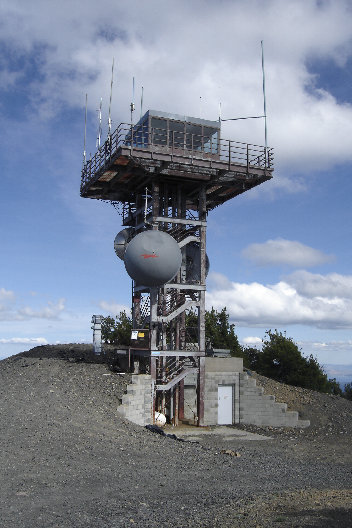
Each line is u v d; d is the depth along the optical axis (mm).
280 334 55719
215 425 33000
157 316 31078
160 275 30125
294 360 53000
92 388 28312
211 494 14547
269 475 18156
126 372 32719
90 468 16266
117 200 38594
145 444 21188
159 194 34156
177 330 33219
